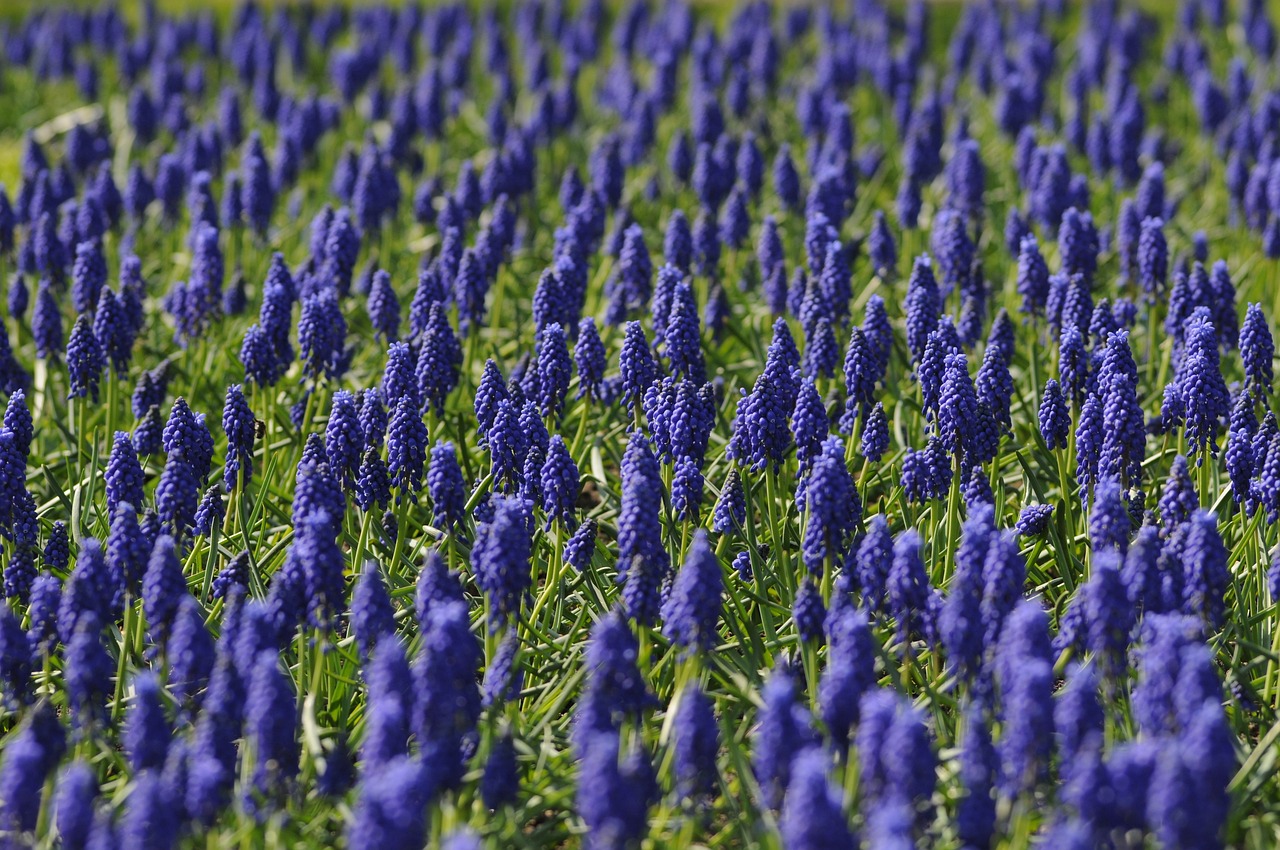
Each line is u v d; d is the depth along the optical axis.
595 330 13.70
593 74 33.56
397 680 8.70
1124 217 17.84
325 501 10.84
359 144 27.78
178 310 16.53
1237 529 12.47
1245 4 32.94
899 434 14.38
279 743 8.71
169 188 21.02
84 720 9.35
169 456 11.32
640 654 10.31
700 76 29.83
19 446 12.59
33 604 10.04
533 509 11.77
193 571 11.91
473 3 39.84
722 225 19.11
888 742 8.03
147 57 31.64
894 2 39.94
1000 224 22.03
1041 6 34.97
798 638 10.75
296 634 10.38
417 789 7.64
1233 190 21.05
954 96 27.89
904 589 9.70
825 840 7.34
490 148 26.23
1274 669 10.80
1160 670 8.72
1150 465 13.48
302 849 8.83
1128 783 7.86
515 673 10.05
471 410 15.44
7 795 8.21
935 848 8.68
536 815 9.51
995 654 9.53
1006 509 13.45
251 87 30.73
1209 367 12.06
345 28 37.72
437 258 17.31
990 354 12.33
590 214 19.09
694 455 11.92
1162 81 28.83
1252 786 9.39
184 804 8.43
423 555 12.21
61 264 17.89
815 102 25.72
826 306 15.01
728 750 9.82
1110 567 9.16
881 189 24.64
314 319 14.35
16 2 43.53
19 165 26.83
